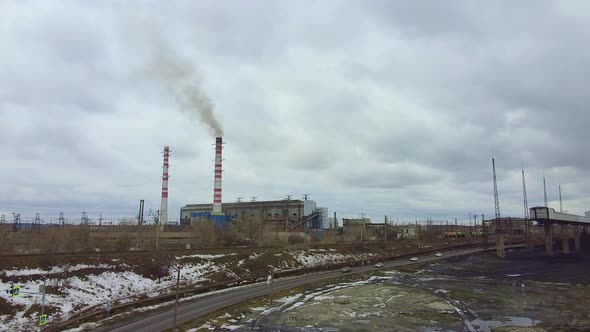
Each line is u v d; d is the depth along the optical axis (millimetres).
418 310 70688
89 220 157875
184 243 132375
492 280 107375
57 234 99812
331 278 108875
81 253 75625
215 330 54938
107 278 70750
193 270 89750
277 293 83875
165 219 184750
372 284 100750
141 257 82500
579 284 99062
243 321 61031
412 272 126125
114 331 50062
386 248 175625
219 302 71062
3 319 50969
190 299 72562
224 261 101062
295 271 113062
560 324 60406
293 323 61062
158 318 57469
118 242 101688
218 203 180875
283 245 140875
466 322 62406
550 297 82062
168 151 188500
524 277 112875
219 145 182750
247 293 81688
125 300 67000
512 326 59438
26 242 95875
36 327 50625
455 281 105875
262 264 109188
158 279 79688
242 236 161000
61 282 63094
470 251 190250
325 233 189750
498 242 177500
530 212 175125
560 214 180000
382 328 58938
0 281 57406
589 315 65938
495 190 192250
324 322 61969
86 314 55812
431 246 198750
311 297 82438
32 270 62531
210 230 143250
